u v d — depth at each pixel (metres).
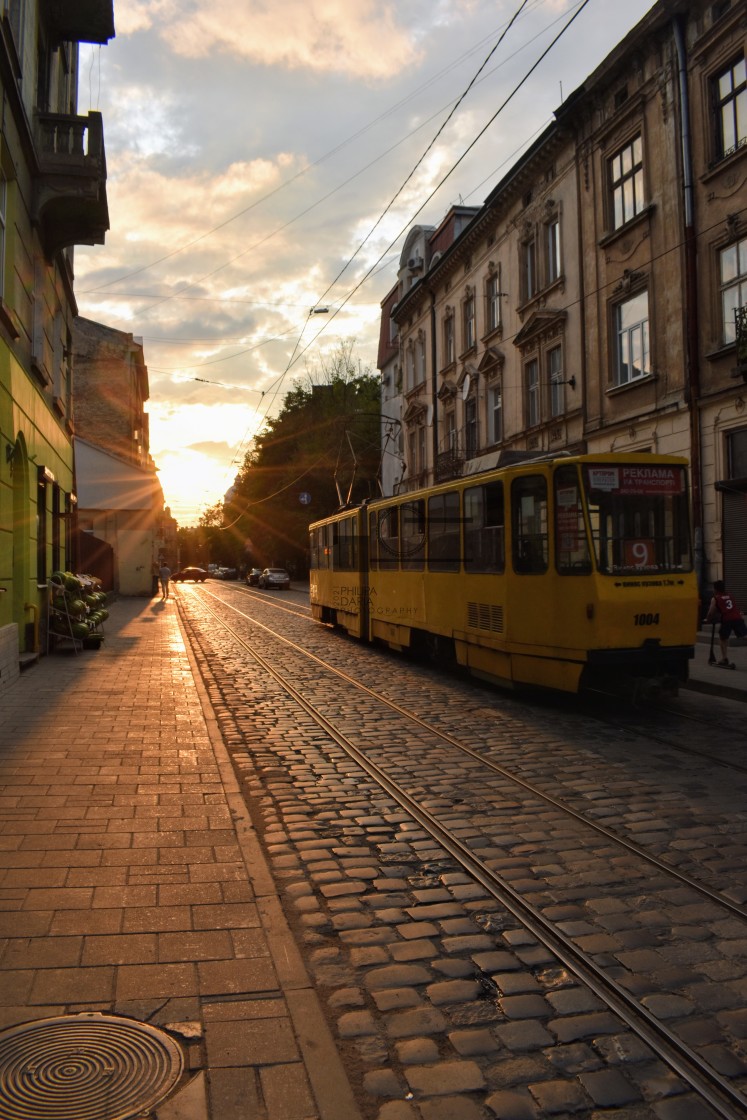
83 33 15.35
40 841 5.25
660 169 18.64
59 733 8.48
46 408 15.43
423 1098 2.92
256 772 7.56
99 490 34.94
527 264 25.67
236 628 23.58
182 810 5.93
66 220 14.54
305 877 5.05
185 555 127.75
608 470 9.94
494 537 11.41
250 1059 3.03
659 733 9.11
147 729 8.75
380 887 4.89
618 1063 3.15
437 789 6.98
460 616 12.52
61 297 17.88
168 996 3.44
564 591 10.02
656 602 9.76
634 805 6.47
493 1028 3.37
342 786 7.10
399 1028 3.37
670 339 18.38
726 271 16.94
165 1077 2.91
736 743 8.59
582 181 21.95
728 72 16.86
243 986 3.54
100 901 4.36
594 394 21.48
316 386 60.91
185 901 4.39
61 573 16.20
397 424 41.44
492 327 28.47
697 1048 3.24
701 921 4.41
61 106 17.17
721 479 16.88
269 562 65.62
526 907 4.59
